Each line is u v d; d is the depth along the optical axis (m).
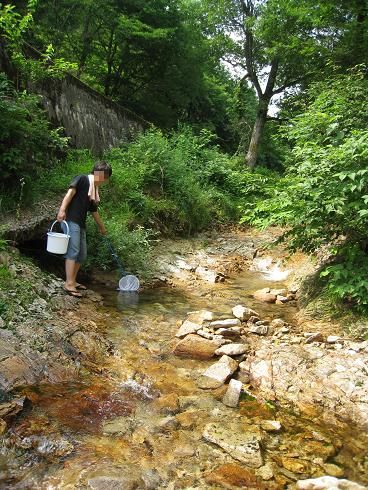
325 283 4.73
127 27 13.93
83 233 4.50
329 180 4.06
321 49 11.78
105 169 4.42
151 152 9.15
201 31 16.14
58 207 5.46
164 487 1.95
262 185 7.95
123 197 7.36
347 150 3.90
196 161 11.49
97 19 14.06
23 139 5.29
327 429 2.59
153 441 2.30
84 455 2.11
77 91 8.32
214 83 21.17
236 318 4.45
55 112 7.50
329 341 3.72
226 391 2.95
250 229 10.14
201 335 3.77
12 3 8.93
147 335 3.87
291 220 4.45
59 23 13.49
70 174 6.51
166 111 17.38
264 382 3.11
